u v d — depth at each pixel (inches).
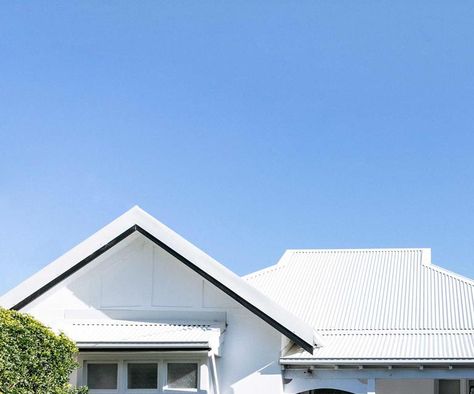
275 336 928.9
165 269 962.1
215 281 920.9
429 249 1241.4
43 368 732.7
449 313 1028.5
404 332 989.8
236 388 924.6
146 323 941.2
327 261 1229.7
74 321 954.7
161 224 933.8
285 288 1139.9
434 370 903.7
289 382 932.6
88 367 920.9
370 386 913.5
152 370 914.7
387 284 1130.0
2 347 668.7
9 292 949.8
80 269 953.5
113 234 938.1
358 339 976.9
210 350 887.1
